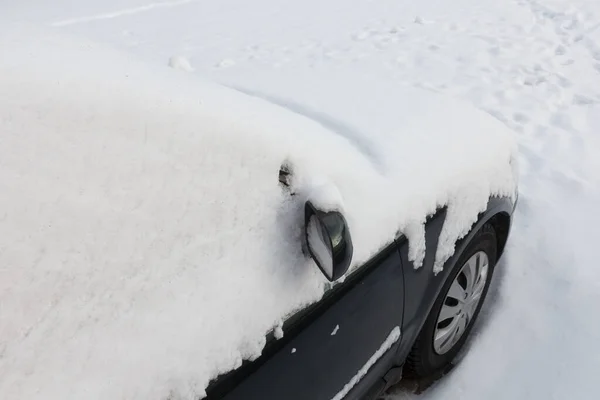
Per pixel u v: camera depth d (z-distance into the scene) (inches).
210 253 47.1
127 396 39.9
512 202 95.0
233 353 47.0
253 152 51.1
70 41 49.4
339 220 52.3
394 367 77.5
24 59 41.4
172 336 43.2
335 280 53.4
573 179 141.3
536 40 252.4
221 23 325.4
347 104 85.5
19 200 37.9
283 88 93.9
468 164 80.0
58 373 37.8
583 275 108.8
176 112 46.4
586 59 226.4
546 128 170.6
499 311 102.8
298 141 57.2
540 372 90.5
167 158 45.3
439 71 221.0
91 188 41.1
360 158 68.1
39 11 373.4
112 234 41.8
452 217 76.9
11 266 37.1
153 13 360.2
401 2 347.3
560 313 101.1
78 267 39.9
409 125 80.0
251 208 50.3
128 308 41.8
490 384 89.4
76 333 39.2
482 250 90.4
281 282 51.9
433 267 75.6
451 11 314.7
